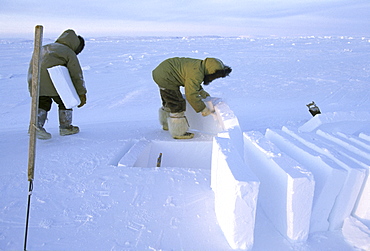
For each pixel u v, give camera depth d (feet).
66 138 12.57
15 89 35.19
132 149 10.92
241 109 24.38
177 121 12.14
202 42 182.09
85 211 6.83
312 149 7.08
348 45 126.62
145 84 38.65
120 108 26.58
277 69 51.96
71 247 5.61
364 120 10.84
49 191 7.80
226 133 8.54
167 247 5.57
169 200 7.25
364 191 6.00
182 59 11.93
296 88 34.60
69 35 12.19
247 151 7.89
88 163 9.70
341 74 45.32
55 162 9.80
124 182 8.27
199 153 12.29
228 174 5.49
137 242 5.73
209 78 11.72
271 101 28.09
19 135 13.30
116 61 66.23
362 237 5.56
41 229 6.15
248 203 5.18
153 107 26.63
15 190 7.88
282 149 7.85
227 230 5.64
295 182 5.36
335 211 6.01
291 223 5.60
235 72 48.88
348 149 7.04
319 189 5.88
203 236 5.88
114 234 5.98
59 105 12.72
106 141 12.10
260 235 5.95
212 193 7.57
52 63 11.36
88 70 52.06
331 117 10.80
